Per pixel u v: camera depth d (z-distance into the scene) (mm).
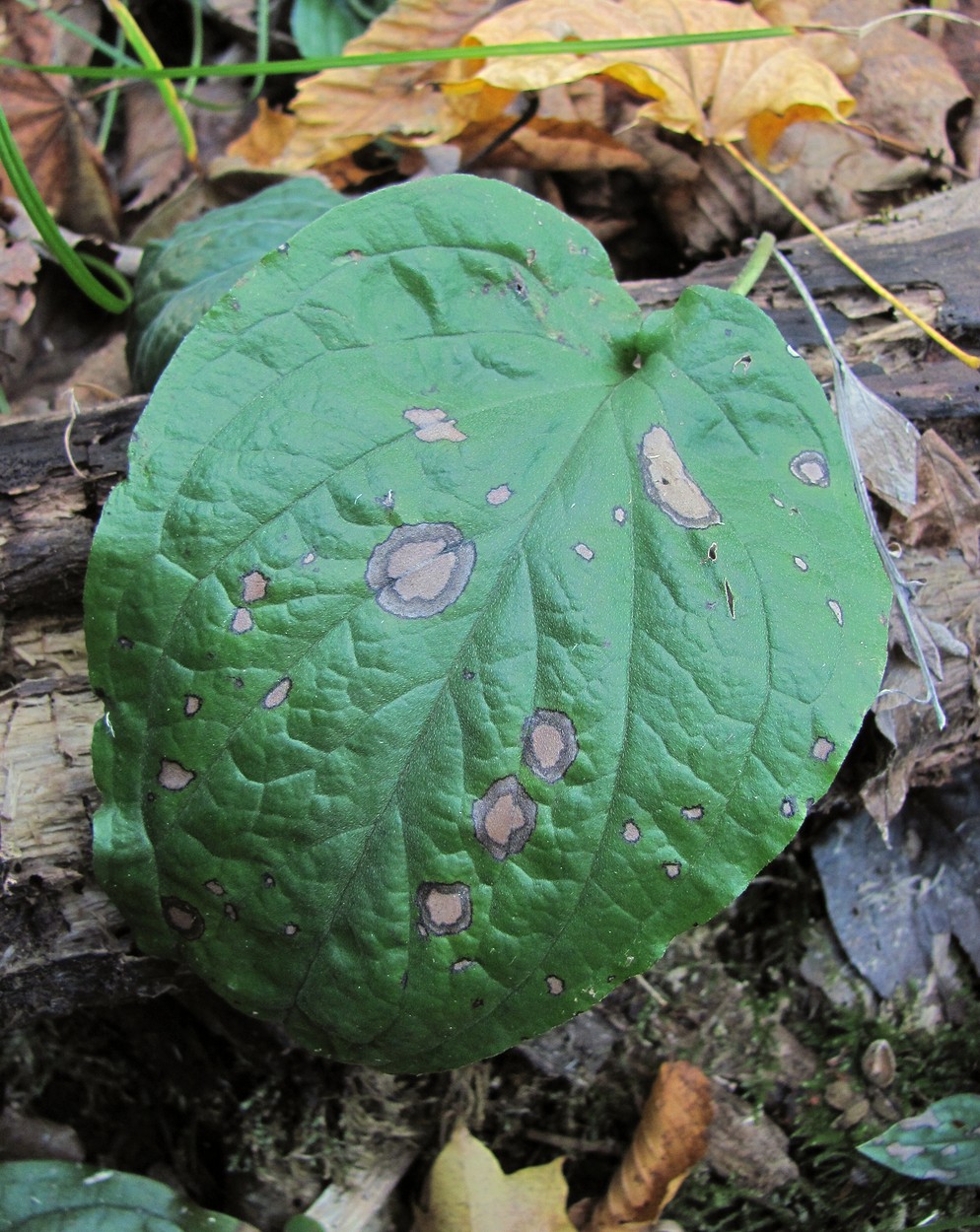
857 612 203
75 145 332
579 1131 269
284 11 357
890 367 260
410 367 209
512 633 198
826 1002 268
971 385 257
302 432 202
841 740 197
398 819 197
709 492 206
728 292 219
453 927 197
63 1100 277
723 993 268
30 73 325
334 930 200
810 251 266
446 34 319
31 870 224
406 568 199
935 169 304
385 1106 262
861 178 306
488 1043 202
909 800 277
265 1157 265
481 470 204
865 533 207
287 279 206
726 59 284
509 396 210
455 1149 253
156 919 206
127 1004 266
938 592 254
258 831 199
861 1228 258
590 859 195
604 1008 262
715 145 306
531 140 316
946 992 267
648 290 264
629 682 197
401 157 330
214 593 198
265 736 197
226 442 201
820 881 274
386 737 197
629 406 211
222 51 363
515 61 272
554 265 219
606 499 204
